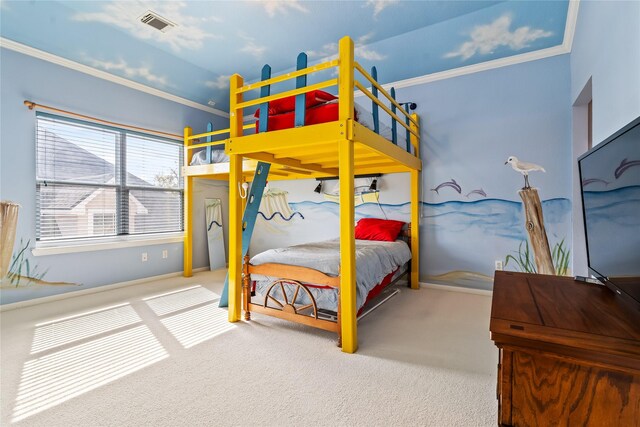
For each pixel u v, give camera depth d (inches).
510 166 133.3
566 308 41.4
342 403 62.7
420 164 148.5
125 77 148.7
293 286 103.7
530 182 129.6
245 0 109.2
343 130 81.2
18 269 119.4
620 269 41.6
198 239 187.6
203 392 66.1
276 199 201.0
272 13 116.0
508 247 134.3
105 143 146.4
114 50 134.0
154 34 129.0
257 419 58.0
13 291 118.5
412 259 149.3
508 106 133.0
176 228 178.5
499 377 50.2
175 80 161.5
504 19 115.4
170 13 116.1
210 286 152.5
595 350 30.2
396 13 114.9
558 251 124.8
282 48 139.6
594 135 81.1
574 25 108.9
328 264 93.9
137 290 144.7
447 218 146.6
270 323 104.7
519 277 59.7
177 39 133.0
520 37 121.4
